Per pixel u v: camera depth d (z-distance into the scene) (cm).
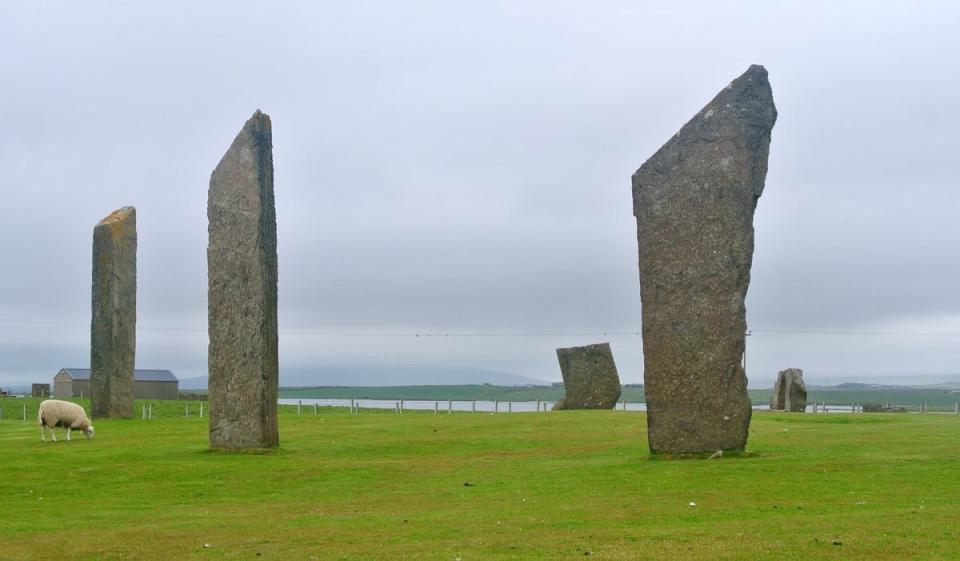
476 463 3095
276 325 3466
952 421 4538
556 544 1802
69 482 2778
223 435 3431
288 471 2933
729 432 2920
